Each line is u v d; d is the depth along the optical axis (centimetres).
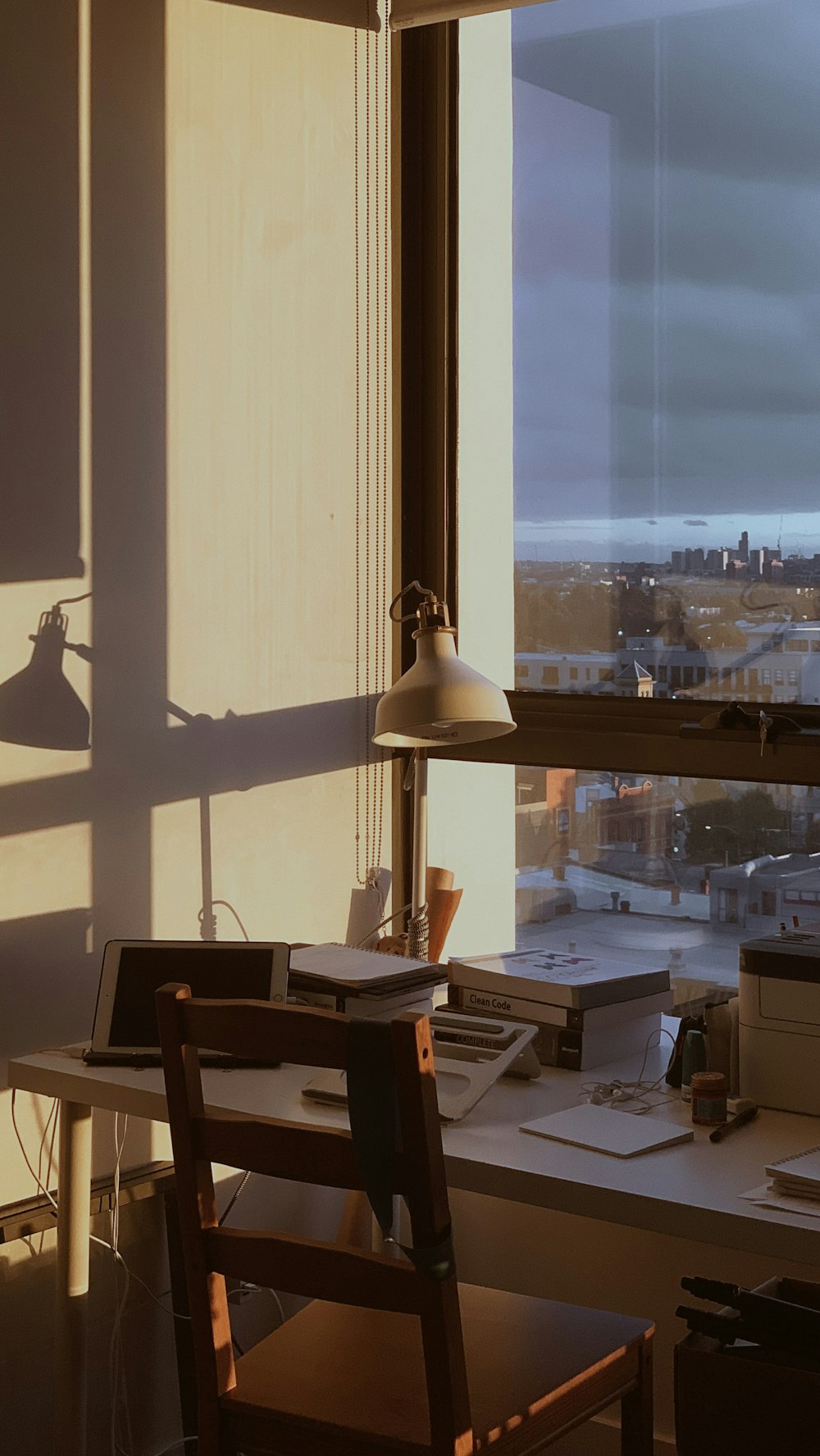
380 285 315
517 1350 193
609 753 293
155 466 264
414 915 285
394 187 317
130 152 257
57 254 245
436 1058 219
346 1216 268
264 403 287
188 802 273
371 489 315
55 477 246
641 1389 202
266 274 286
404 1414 173
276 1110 205
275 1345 193
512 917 313
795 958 210
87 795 253
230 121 277
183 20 266
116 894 259
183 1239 175
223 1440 178
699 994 286
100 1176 256
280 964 234
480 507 315
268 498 289
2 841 239
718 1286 198
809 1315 193
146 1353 264
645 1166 186
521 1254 286
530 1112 209
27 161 239
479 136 310
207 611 276
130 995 231
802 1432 184
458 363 316
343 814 309
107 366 255
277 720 292
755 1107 209
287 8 288
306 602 298
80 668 252
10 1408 243
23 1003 244
